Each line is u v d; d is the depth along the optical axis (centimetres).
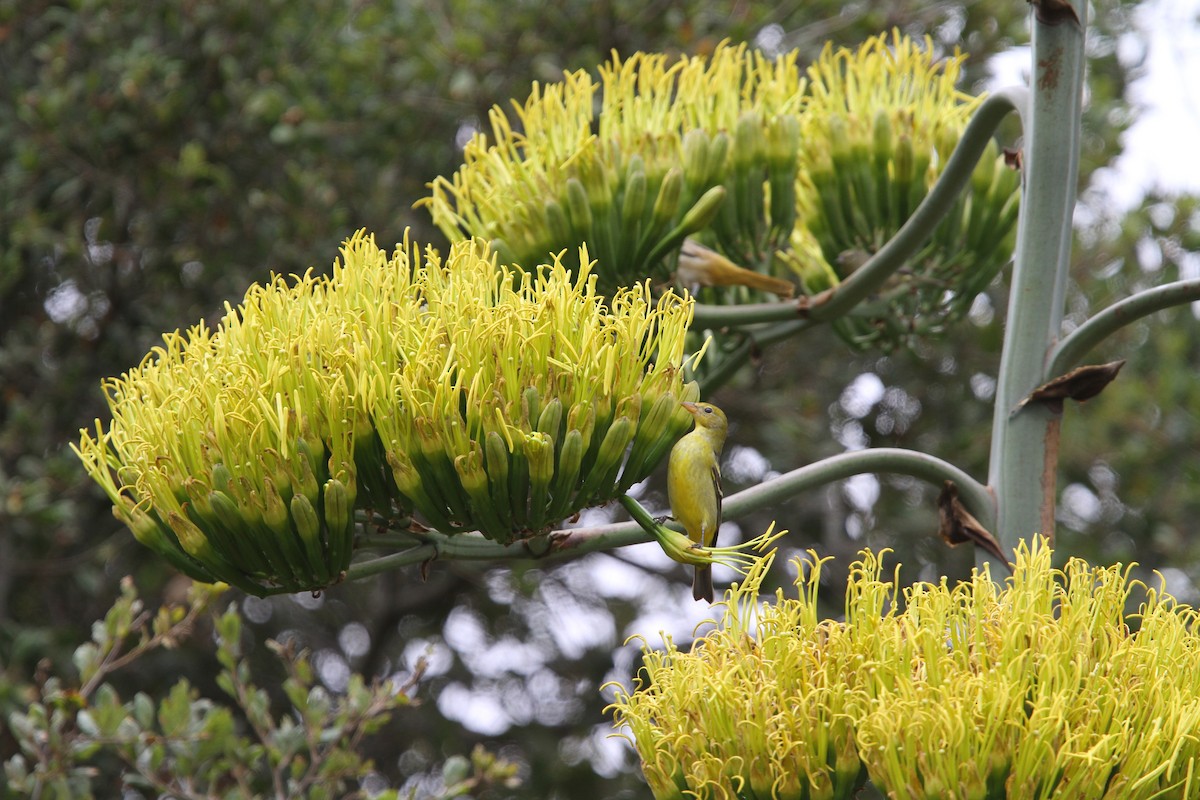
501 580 1317
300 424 349
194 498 351
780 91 561
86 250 1003
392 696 639
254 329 367
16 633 918
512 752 1345
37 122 960
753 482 1175
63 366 1004
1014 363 420
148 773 612
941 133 563
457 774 632
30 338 1028
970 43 1070
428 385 346
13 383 1027
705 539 383
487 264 375
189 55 1023
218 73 1021
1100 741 302
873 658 326
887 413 1173
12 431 959
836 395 1172
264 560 360
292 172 984
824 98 578
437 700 1371
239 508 349
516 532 359
